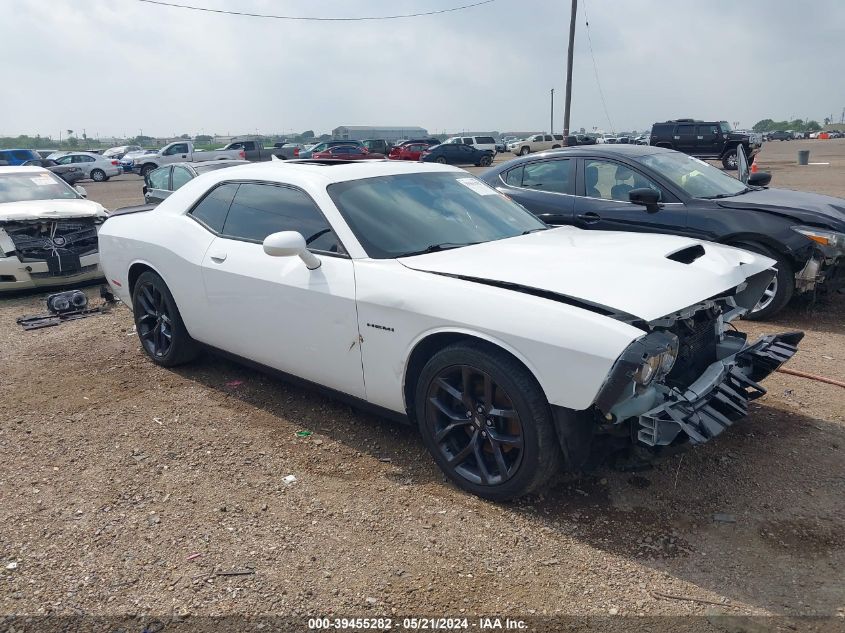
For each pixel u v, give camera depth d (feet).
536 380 9.71
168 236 15.64
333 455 12.39
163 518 10.51
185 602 8.60
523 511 10.41
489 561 9.27
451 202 13.89
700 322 11.46
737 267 11.63
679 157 23.17
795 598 8.39
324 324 12.21
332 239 12.38
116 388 15.97
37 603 8.63
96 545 9.85
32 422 14.19
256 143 124.77
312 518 10.39
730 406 10.47
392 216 12.77
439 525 10.11
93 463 12.35
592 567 9.08
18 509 10.85
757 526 9.89
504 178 24.57
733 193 21.80
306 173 13.53
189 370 16.98
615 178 22.00
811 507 10.34
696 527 9.91
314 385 13.32
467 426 10.89
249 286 13.51
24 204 27.63
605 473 11.41
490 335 9.94
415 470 11.77
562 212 22.54
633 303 9.47
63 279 26.66
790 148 172.45
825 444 12.31
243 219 14.30
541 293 10.00
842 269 20.01
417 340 10.89
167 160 121.70
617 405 9.18
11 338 20.56
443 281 10.77
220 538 9.94
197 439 13.17
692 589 8.61
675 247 12.05
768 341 12.46
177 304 15.71
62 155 130.41
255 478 11.64
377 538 9.84
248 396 15.21
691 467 11.55
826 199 21.53
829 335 18.98
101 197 75.00
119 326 21.36
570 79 90.89
